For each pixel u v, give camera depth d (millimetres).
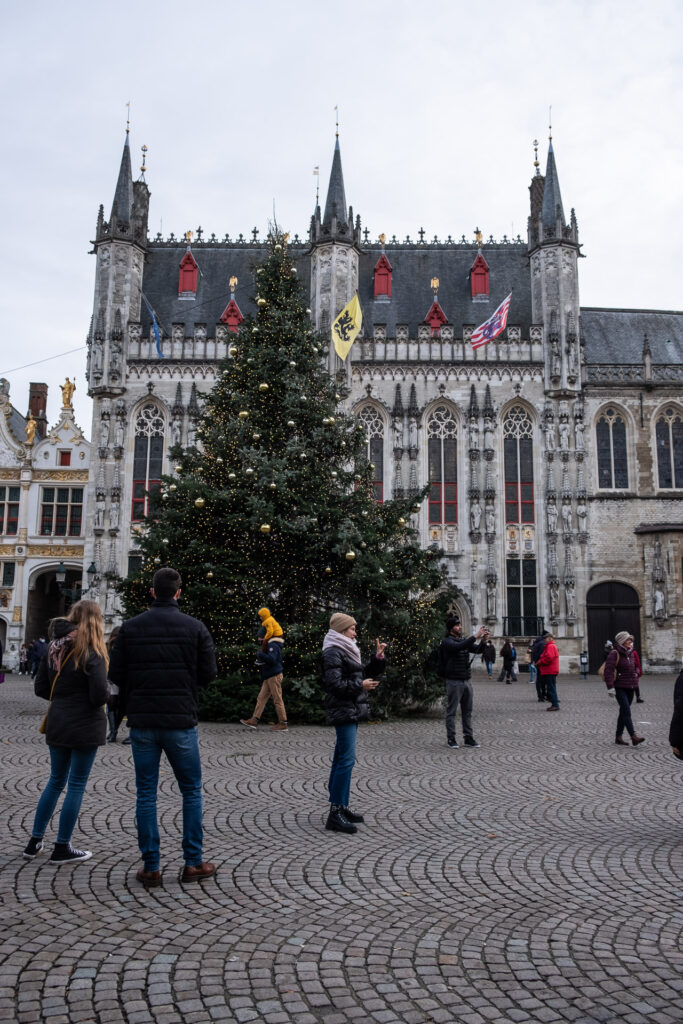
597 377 46531
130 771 12609
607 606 44656
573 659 43375
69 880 7164
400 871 7633
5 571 48250
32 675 39000
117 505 44750
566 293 46688
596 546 44938
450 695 15602
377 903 6738
